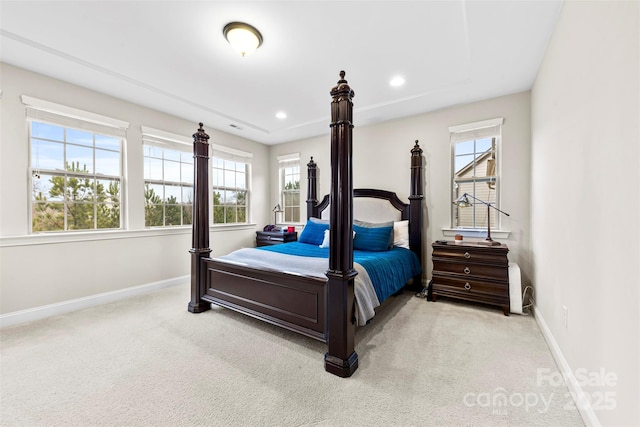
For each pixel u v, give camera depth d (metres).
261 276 2.39
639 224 0.95
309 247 3.49
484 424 1.34
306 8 1.83
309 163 4.82
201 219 2.91
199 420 1.37
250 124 4.24
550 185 2.16
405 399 1.52
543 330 2.32
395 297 3.38
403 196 3.93
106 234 3.14
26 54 2.36
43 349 2.06
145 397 1.54
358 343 2.18
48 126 2.80
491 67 2.55
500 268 2.81
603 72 1.25
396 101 3.35
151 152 3.66
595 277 1.31
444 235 3.61
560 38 1.87
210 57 2.41
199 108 3.57
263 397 1.54
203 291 2.87
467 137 3.45
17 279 2.55
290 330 2.23
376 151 4.14
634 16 0.99
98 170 3.17
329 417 1.39
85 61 2.48
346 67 2.58
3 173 2.51
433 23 1.97
